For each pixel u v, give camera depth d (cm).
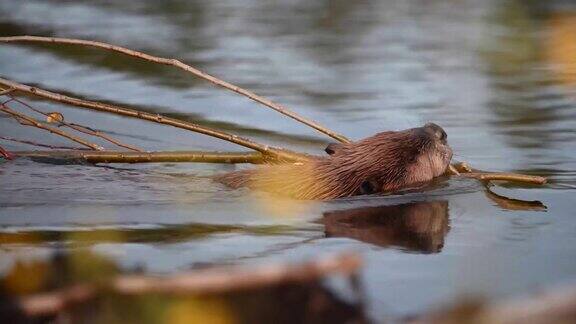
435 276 809
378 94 1609
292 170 1121
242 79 1714
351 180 1100
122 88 1666
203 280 555
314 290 609
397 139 1129
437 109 1519
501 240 931
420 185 1118
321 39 2066
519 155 1286
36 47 1975
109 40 2028
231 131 1427
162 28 2181
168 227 963
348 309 613
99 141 1392
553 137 1365
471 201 1084
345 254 552
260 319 596
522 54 1917
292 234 945
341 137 1199
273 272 552
